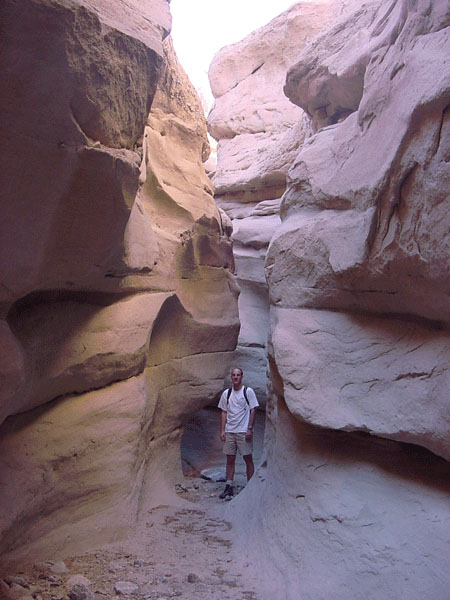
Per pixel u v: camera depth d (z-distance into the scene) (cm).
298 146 977
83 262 318
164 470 572
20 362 260
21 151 230
